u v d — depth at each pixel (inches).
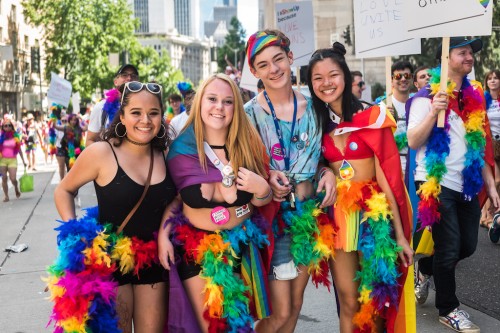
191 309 123.1
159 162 128.6
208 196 124.0
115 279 124.6
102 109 244.1
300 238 135.0
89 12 1740.9
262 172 130.2
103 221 126.8
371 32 240.2
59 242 121.2
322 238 137.3
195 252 123.5
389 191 138.6
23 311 208.5
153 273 127.4
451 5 163.0
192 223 127.1
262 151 131.1
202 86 126.1
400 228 139.8
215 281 121.6
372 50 240.8
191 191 123.7
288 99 141.3
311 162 140.3
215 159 125.1
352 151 139.5
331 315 192.5
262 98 142.6
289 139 139.4
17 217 403.5
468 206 177.2
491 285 216.7
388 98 236.7
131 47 1850.4
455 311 175.2
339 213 139.8
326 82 137.2
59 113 606.9
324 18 1123.3
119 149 125.8
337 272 144.7
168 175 128.0
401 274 140.8
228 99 124.5
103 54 1738.4
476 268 240.5
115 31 1784.0
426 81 236.2
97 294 118.9
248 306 125.8
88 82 1715.1
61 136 535.2
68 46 1727.4
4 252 300.4
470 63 175.0
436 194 169.8
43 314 204.7
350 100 139.3
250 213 129.7
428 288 203.2
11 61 1844.2
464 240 177.5
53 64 1736.0
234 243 125.0
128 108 123.0
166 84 2691.9
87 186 557.0
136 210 124.5
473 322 179.9
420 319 185.2
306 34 286.2
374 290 136.9
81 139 525.3
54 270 120.7
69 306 116.0
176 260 126.2
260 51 137.5
